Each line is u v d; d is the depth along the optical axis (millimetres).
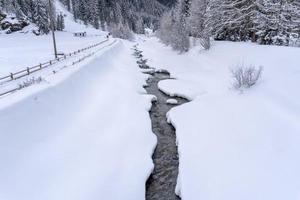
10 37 77500
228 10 34969
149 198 10195
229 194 9109
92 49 42844
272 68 19422
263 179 9258
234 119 14117
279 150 10336
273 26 29844
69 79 18594
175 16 71625
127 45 73938
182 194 9820
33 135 11570
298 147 10008
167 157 13039
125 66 35719
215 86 22125
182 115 17109
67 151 11734
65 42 68000
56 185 9703
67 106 15664
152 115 18625
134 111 17781
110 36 103000
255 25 32656
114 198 9594
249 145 11398
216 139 12828
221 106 16453
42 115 13078
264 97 15234
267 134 11609
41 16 89000
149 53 53875
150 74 32875
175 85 25000
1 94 14797
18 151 10305
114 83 24047
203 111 16656
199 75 27156
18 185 9102
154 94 23875
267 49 24750
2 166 9328
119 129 14742
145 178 10961
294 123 11438
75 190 9594
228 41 36562
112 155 12055
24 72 24297
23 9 98125
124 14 155625
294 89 14477
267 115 13055
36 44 61219
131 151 12703
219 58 29828
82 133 13617
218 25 36812
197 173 10734
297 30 29031
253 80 17891
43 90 14523
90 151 12156
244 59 25078
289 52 21312
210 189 9641
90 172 10680
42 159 10695
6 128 10633
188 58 37625
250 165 10172
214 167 10781
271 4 29078
